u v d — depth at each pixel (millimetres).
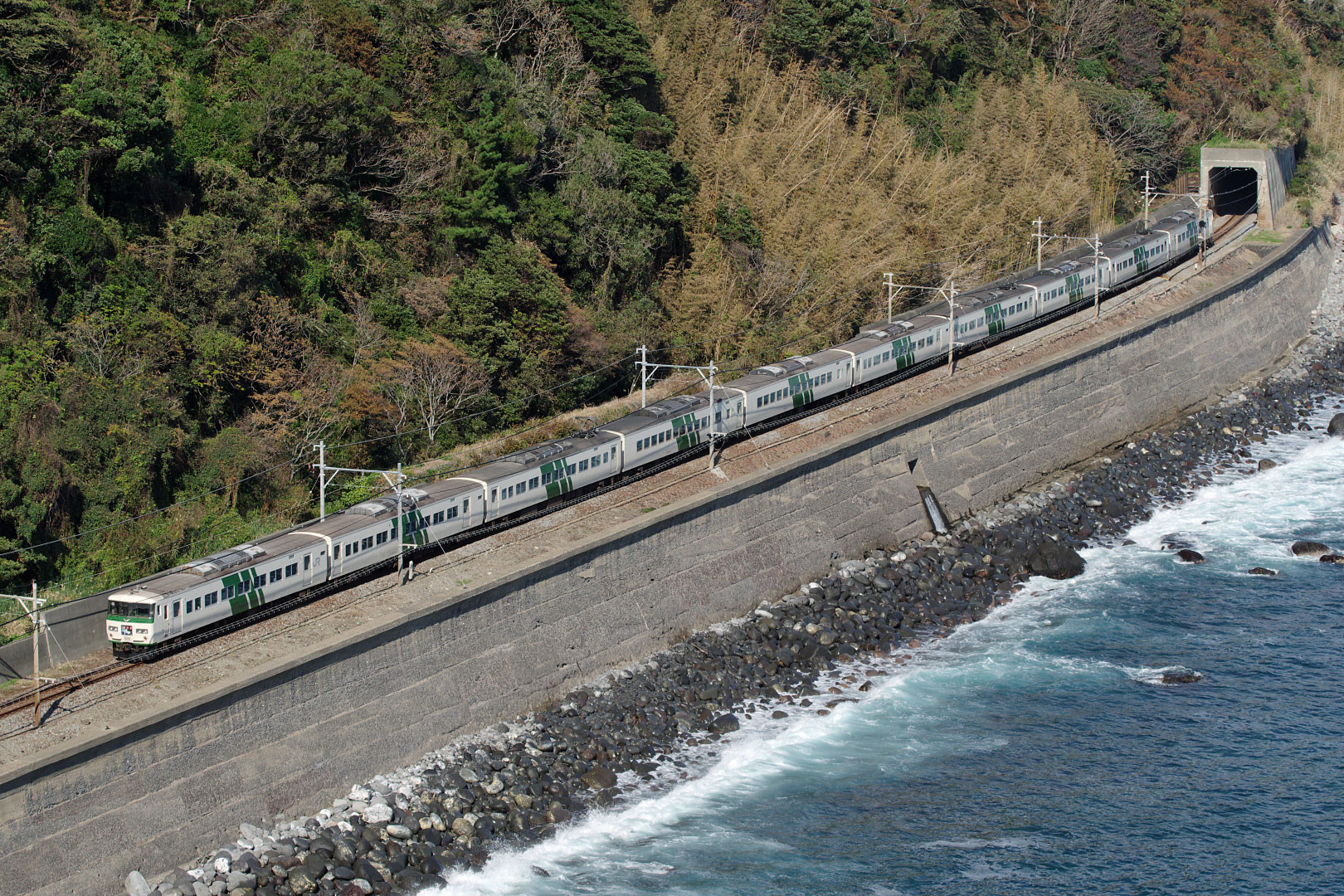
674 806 48500
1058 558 70812
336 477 67750
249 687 44281
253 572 49250
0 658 44969
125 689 44750
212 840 43250
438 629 50656
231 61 82375
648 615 59188
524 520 60750
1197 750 52469
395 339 75500
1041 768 51094
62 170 65062
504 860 44781
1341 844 46125
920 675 59312
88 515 56500
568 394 81000
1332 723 54344
